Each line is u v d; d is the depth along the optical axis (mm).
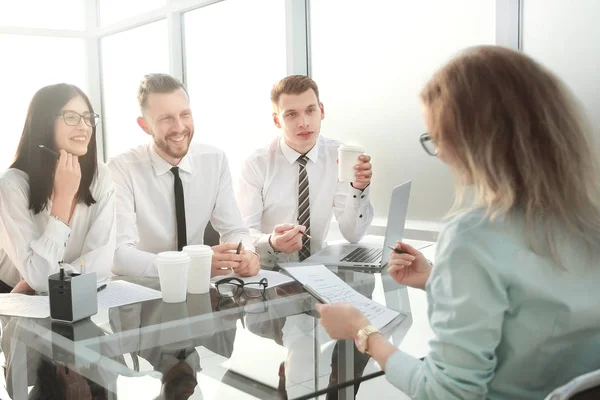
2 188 1775
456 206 956
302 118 2533
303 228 2119
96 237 1912
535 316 893
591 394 741
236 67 4078
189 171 2439
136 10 4918
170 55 4547
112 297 1595
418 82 2844
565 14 2266
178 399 971
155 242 2432
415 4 2814
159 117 2273
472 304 864
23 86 5164
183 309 1479
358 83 3156
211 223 2586
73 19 5367
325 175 2641
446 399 868
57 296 1376
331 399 1549
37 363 1126
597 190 914
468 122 895
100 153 5570
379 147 3070
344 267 1944
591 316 900
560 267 880
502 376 936
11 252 1783
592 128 933
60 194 1770
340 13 3225
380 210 3088
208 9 4258
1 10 5016
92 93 5465
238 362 1135
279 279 1779
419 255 1419
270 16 3727
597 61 2186
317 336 1281
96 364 1124
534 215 884
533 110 877
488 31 2539
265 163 2645
